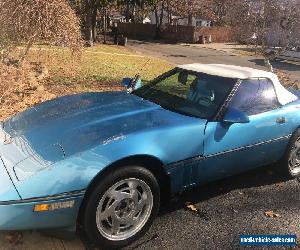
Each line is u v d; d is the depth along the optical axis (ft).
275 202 13.89
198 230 11.65
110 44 104.27
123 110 12.12
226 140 12.46
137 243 10.73
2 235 10.43
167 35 147.54
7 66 29.01
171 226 11.72
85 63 45.16
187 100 13.32
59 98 13.92
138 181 10.30
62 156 9.60
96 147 9.82
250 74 14.23
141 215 10.73
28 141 10.54
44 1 27.27
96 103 12.83
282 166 15.69
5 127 11.88
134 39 140.67
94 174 9.34
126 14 177.27
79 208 9.43
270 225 12.32
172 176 11.30
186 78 14.47
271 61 80.18
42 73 32.17
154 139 10.69
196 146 11.65
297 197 14.46
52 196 9.03
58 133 10.66
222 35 146.61
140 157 10.30
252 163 14.02
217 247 10.91
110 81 34.55
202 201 13.44
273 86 14.76
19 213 8.87
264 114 13.82
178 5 149.38
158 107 12.76
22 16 27.20
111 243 10.15
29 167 9.39
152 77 41.57
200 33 139.33
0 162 9.78
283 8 36.94
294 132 15.25
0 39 28.32
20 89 25.81
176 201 13.25
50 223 9.26
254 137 13.43
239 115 12.04
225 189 14.52
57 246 10.23
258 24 38.81
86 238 10.66
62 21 28.78
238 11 42.45
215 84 13.66
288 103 15.08
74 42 30.48
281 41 37.50
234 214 12.77
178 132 11.23
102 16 143.13
